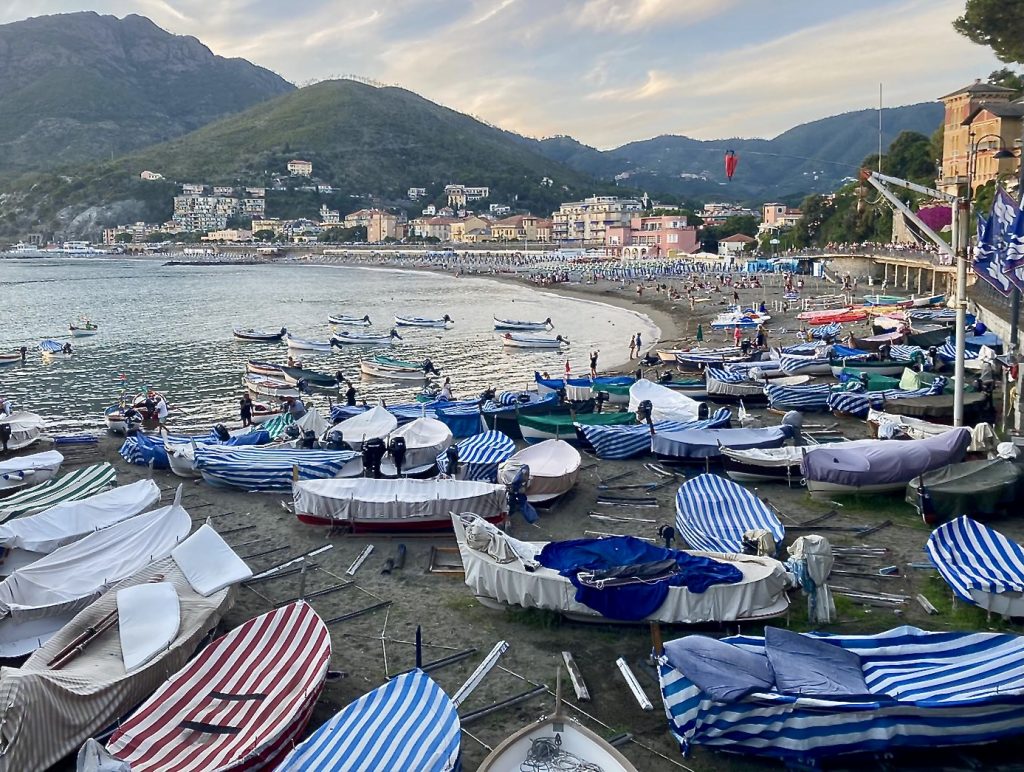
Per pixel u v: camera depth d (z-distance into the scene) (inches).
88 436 1565.0
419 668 573.3
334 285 6476.4
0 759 512.1
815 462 1040.8
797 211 7849.4
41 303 4842.5
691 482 952.3
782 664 562.9
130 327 3592.5
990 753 540.1
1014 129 3654.0
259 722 549.3
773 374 1845.5
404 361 2391.7
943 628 706.8
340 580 854.5
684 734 547.2
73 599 735.7
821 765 535.5
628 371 2217.0
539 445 1182.3
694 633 708.7
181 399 2079.2
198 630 675.4
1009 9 2367.1
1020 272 975.0
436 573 863.1
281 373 2297.0
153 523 878.4
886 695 534.9
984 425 1093.8
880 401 1425.9
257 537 991.0
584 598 708.7
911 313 2546.8
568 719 523.2
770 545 789.9
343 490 987.9
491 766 494.3
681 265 5871.1
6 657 682.2
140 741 529.3
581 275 5880.9
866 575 816.9
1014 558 734.5
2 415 1626.5
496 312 4183.1
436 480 1006.4
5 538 863.7
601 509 1069.1
